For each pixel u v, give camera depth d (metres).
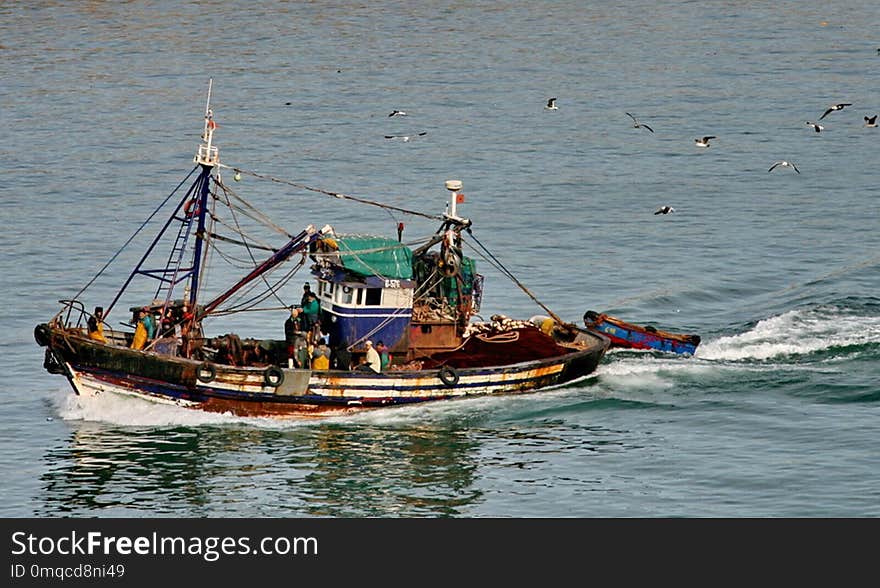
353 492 157.88
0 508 152.62
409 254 187.88
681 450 169.62
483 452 169.75
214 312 188.00
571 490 158.00
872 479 158.50
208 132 185.50
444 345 192.25
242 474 162.50
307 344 181.75
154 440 172.50
